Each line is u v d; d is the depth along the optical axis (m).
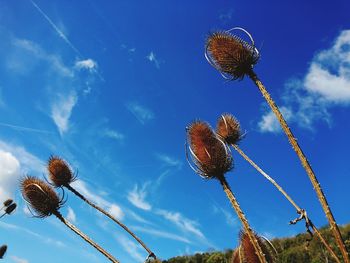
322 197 0.25
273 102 0.29
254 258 0.34
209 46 0.33
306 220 0.28
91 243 0.36
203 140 0.29
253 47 0.31
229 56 0.31
